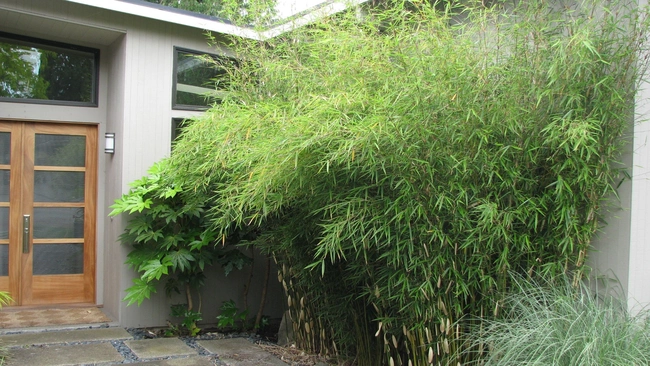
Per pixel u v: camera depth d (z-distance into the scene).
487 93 2.76
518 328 2.65
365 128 2.53
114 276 5.08
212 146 3.92
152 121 5.07
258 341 4.66
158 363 3.85
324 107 2.76
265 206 3.05
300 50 4.23
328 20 3.79
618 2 2.92
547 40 2.88
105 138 5.18
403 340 3.32
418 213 2.71
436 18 3.05
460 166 2.75
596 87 2.76
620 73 2.89
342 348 4.01
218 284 5.30
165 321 5.05
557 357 2.48
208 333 4.93
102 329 4.72
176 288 4.95
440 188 2.76
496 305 2.87
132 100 4.97
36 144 5.25
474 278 2.90
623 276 3.05
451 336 2.93
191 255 4.70
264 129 3.32
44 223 5.29
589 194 2.94
